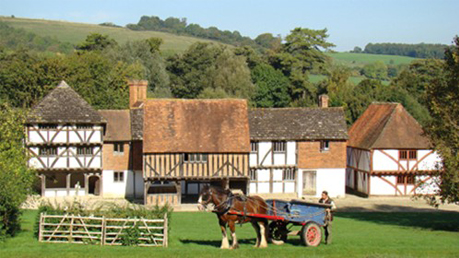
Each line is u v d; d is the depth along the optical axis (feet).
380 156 143.33
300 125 143.74
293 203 62.03
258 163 139.85
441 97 92.07
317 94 263.49
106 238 63.62
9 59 238.89
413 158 143.95
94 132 133.59
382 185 144.15
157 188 136.36
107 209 69.67
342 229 87.66
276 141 140.67
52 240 65.26
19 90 198.49
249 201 60.90
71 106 133.69
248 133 130.11
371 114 157.89
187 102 134.72
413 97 237.86
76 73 207.31
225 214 59.82
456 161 86.58
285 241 65.62
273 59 293.64
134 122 139.44
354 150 155.12
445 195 88.58
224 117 132.77
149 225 63.72
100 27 503.61
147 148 124.16
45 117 130.00
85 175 134.82
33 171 92.53
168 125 129.39
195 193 140.46
